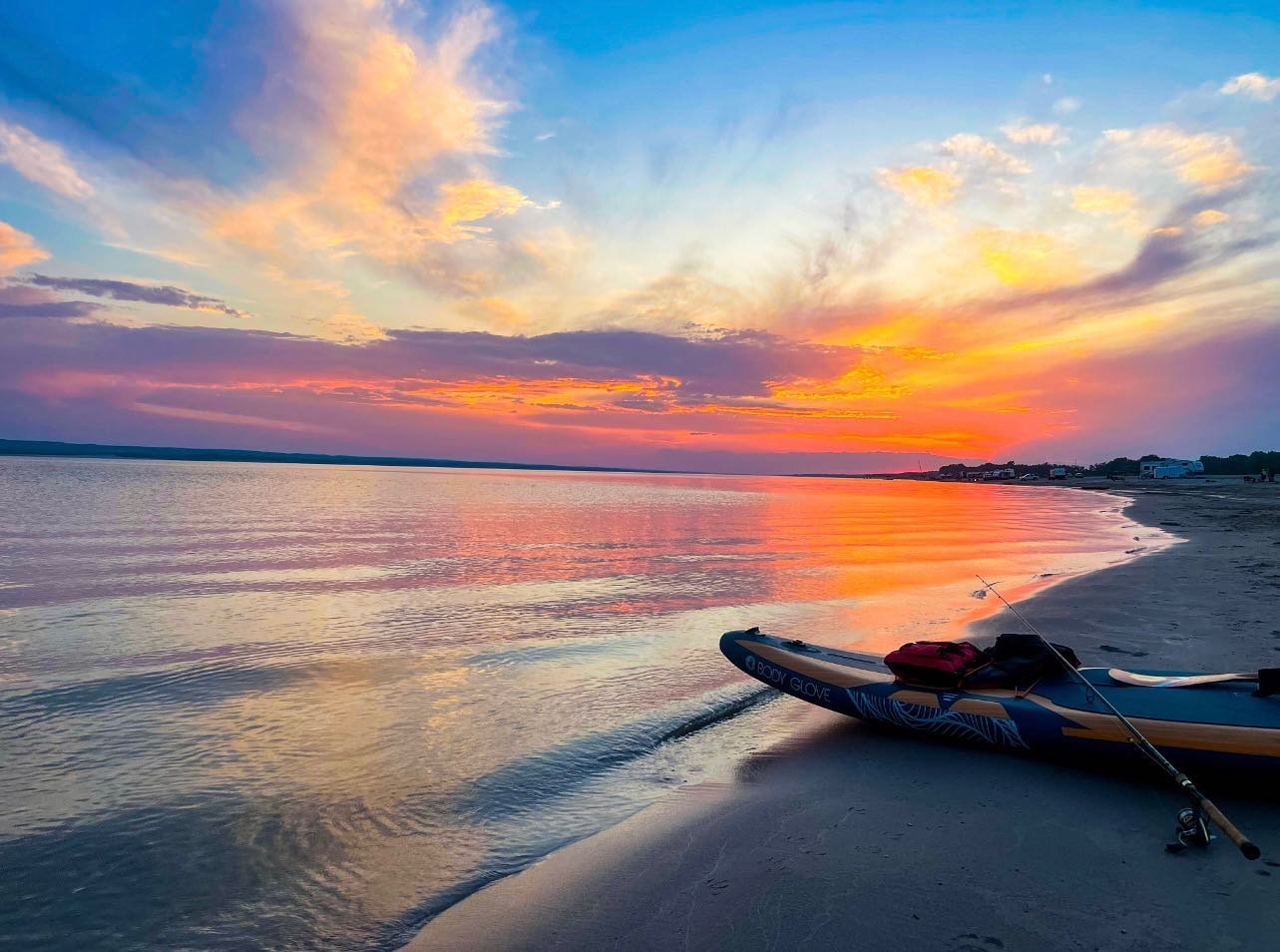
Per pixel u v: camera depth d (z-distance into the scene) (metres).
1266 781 5.29
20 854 5.20
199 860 5.11
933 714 6.68
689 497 73.44
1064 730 6.02
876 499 75.81
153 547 23.27
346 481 96.50
